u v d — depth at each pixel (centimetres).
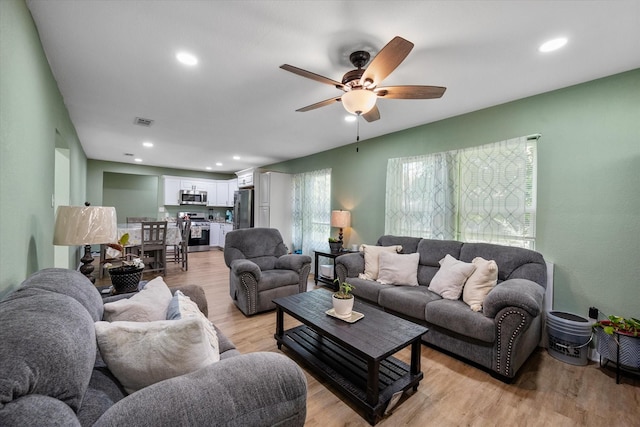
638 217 214
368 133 397
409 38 179
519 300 191
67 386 70
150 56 203
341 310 204
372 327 190
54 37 179
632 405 175
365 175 434
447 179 323
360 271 339
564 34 174
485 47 188
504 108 283
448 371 212
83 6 152
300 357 217
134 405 75
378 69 167
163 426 73
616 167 223
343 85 192
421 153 356
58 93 248
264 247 384
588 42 182
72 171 347
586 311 236
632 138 217
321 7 153
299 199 570
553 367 218
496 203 286
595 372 211
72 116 326
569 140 245
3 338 66
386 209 387
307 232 542
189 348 95
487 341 204
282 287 336
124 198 745
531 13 156
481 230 297
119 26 170
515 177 272
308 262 364
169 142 454
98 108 302
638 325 198
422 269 310
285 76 231
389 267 312
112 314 127
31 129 158
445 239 322
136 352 94
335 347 224
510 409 171
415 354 188
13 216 129
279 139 433
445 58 201
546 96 257
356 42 185
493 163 288
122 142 454
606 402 178
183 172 774
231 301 364
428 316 240
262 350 240
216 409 81
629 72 218
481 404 176
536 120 263
